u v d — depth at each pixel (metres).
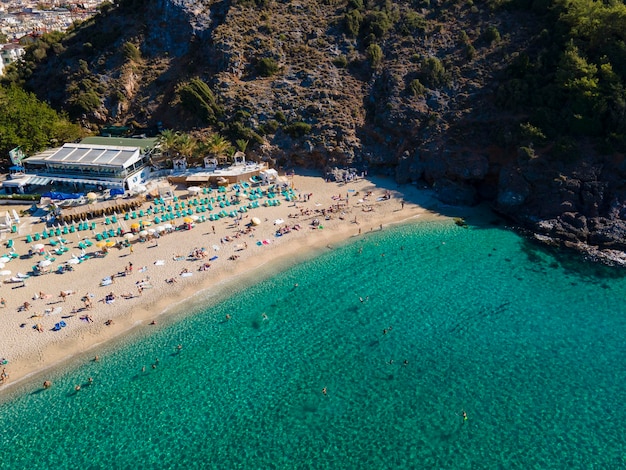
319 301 58.31
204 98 95.12
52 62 114.81
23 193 84.12
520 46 91.44
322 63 101.19
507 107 83.69
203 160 89.69
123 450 40.50
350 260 65.94
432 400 44.69
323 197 81.56
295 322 54.91
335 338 52.53
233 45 103.88
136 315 55.47
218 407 44.41
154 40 111.75
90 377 47.53
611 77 75.88
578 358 49.22
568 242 68.31
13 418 43.41
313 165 91.69
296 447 40.53
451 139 84.44
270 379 47.41
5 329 52.78
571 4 88.88
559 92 79.44
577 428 41.66
